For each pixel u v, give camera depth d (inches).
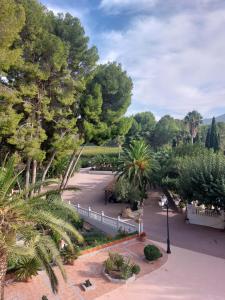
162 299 557.9
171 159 1348.4
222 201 904.3
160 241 871.1
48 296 558.9
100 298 558.6
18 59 788.0
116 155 2438.5
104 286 600.1
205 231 964.6
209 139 2962.6
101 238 883.4
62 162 1459.2
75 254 702.5
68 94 932.0
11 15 655.8
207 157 1005.8
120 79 1059.3
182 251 792.9
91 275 645.9
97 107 1007.0
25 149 833.5
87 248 764.6
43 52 843.4
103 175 2059.5
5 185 476.4
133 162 1232.2
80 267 684.1
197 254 772.0
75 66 951.0
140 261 724.0
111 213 1178.0
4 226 439.5
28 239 448.5
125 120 1136.2
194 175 962.1
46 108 892.6
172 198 1331.2
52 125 975.6
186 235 926.4
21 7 701.3
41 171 1286.9
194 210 1047.0
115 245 821.2
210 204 936.9
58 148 963.3
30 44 818.8
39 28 824.3
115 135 1137.4
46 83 907.4
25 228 457.7
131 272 636.7
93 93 1010.1
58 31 911.7
